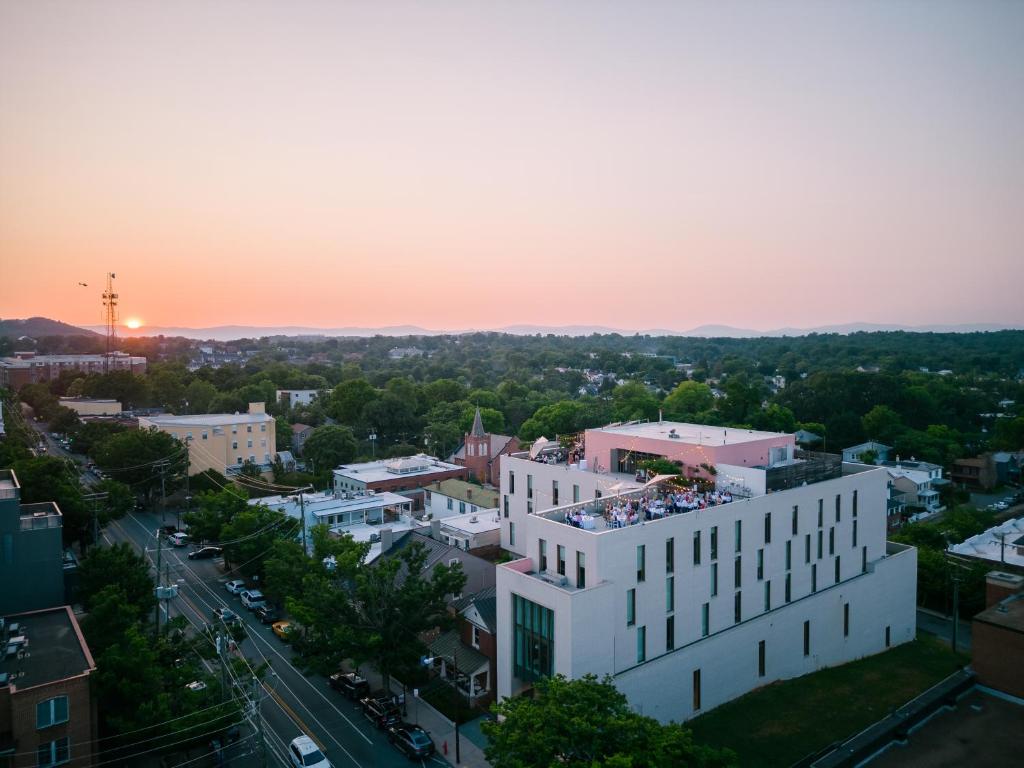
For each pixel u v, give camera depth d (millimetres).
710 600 47812
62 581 50781
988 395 195500
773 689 50719
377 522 85750
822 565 56625
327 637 46562
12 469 67438
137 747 36656
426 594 46875
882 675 54656
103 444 108250
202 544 82750
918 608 72750
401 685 50969
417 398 178375
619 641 42156
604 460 66938
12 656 38250
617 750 29391
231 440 118812
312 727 44812
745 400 160500
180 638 44562
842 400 165750
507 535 75312
